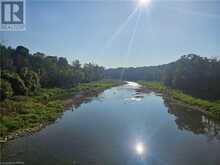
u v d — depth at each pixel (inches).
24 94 2096.5
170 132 1234.6
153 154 912.9
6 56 2972.4
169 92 3105.3
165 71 4148.6
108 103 2231.8
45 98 2201.0
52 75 3420.3
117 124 1382.9
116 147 981.2
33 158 846.5
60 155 879.7
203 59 2908.5
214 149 976.9
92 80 5541.3
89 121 1445.6
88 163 814.5
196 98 2327.8
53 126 1310.3
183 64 3206.2
